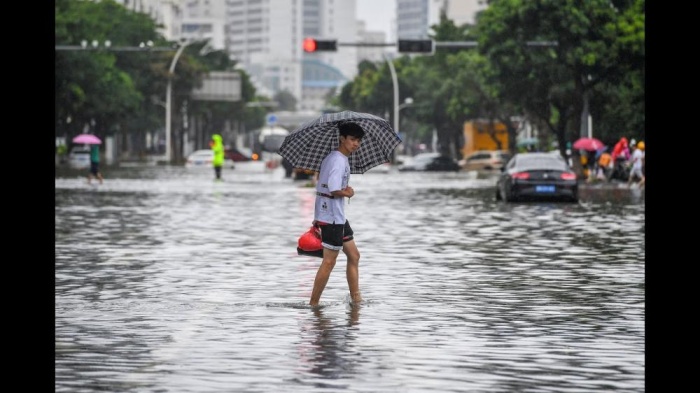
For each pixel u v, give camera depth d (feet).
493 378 66.03
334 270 123.34
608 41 428.56
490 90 469.98
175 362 70.59
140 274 119.96
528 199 274.77
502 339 79.56
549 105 465.47
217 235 172.96
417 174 552.82
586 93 435.53
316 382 64.59
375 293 104.53
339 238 95.96
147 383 64.28
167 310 93.71
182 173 532.32
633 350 75.46
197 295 103.19
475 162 648.79
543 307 95.61
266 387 63.21
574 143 429.79
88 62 573.33
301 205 258.57
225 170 612.70
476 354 73.77
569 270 123.95
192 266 128.06
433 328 84.28
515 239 164.96
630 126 443.73
